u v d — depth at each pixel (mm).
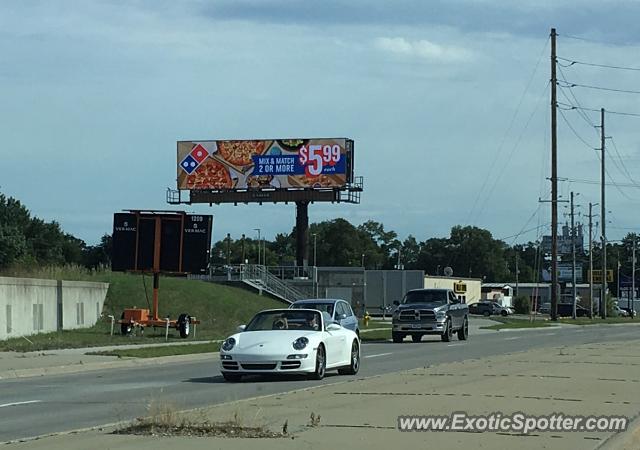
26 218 96375
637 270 156500
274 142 74875
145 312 38812
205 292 56438
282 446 10578
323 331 20953
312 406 14148
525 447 10664
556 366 22094
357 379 19406
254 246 147500
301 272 74875
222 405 14383
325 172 74125
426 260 159125
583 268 149125
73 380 21672
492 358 25203
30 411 15570
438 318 39219
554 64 68500
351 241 148625
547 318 82625
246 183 75125
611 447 10766
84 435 11633
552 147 68562
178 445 10680
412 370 21125
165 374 23328
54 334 38125
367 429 11844
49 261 86500
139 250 39875
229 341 20406
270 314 21562
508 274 160625
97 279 52469
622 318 88625
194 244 39812
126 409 15586
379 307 78125
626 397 15484
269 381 20234
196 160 75750
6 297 36250
